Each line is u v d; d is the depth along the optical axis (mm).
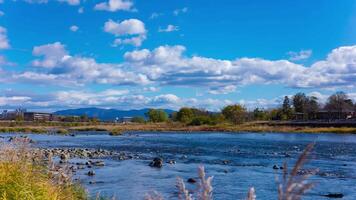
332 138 80188
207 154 43188
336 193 20922
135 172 28109
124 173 27438
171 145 57344
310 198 20172
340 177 27047
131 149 49438
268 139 75375
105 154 41188
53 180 11219
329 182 25000
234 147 53812
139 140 70750
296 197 1608
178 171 29047
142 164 33156
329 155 43000
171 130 125875
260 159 37938
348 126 126312
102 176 25719
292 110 182250
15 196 8758
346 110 177500
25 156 11406
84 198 12828
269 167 31828
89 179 24203
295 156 40719
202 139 75000
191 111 169500
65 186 11781
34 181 10117
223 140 71625
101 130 124750
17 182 9414
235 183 24031
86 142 63156
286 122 144625
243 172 28969
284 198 1613
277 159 37875
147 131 119812
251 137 83812
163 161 35406
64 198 10820
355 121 130250
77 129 126000
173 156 40625
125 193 20031
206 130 125375
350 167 32344
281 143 62719
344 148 53125
